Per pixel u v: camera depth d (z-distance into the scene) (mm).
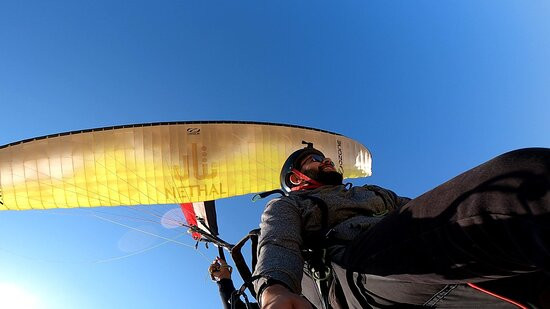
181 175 10953
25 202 10469
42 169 10344
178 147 10867
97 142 10547
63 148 10406
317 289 2744
